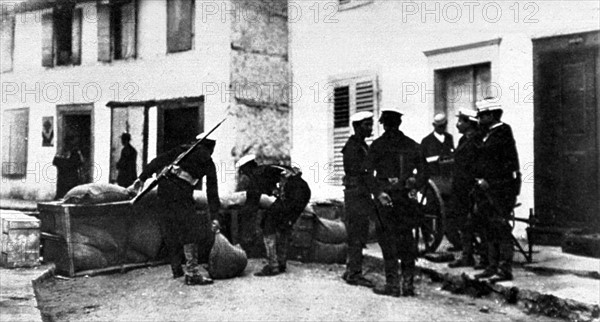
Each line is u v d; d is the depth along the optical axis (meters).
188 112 10.39
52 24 10.79
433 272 5.97
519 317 4.62
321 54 10.09
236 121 9.98
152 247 6.75
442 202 6.46
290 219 6.41
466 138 5.85
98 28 10.56
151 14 10.40
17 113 10.86
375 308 4.76
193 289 5.49
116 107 10.48
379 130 9.14
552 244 6.99
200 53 10.14
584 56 6.86
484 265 5.75
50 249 6.57
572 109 6.97
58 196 10.55
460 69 8.25
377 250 7.36
